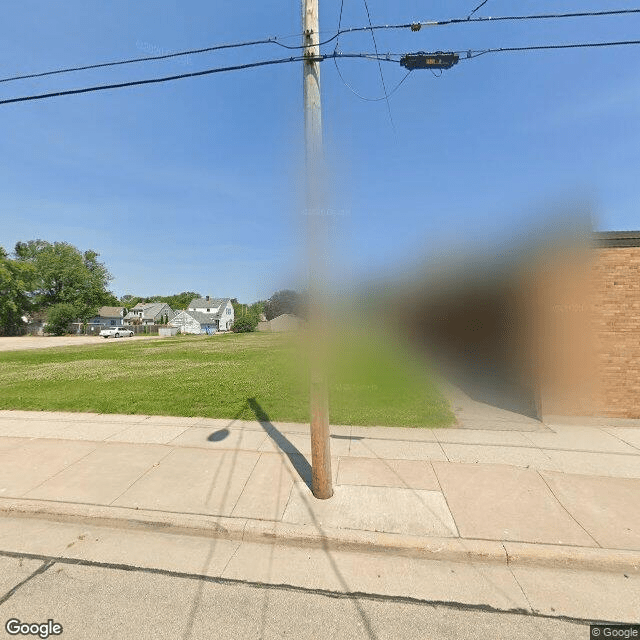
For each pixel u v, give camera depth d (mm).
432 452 4887
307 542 3195
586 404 6090
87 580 2770
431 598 2596
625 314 5977
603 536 3109
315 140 3762
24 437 5660
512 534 3154
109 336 48562
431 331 11414
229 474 4320
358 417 6375
